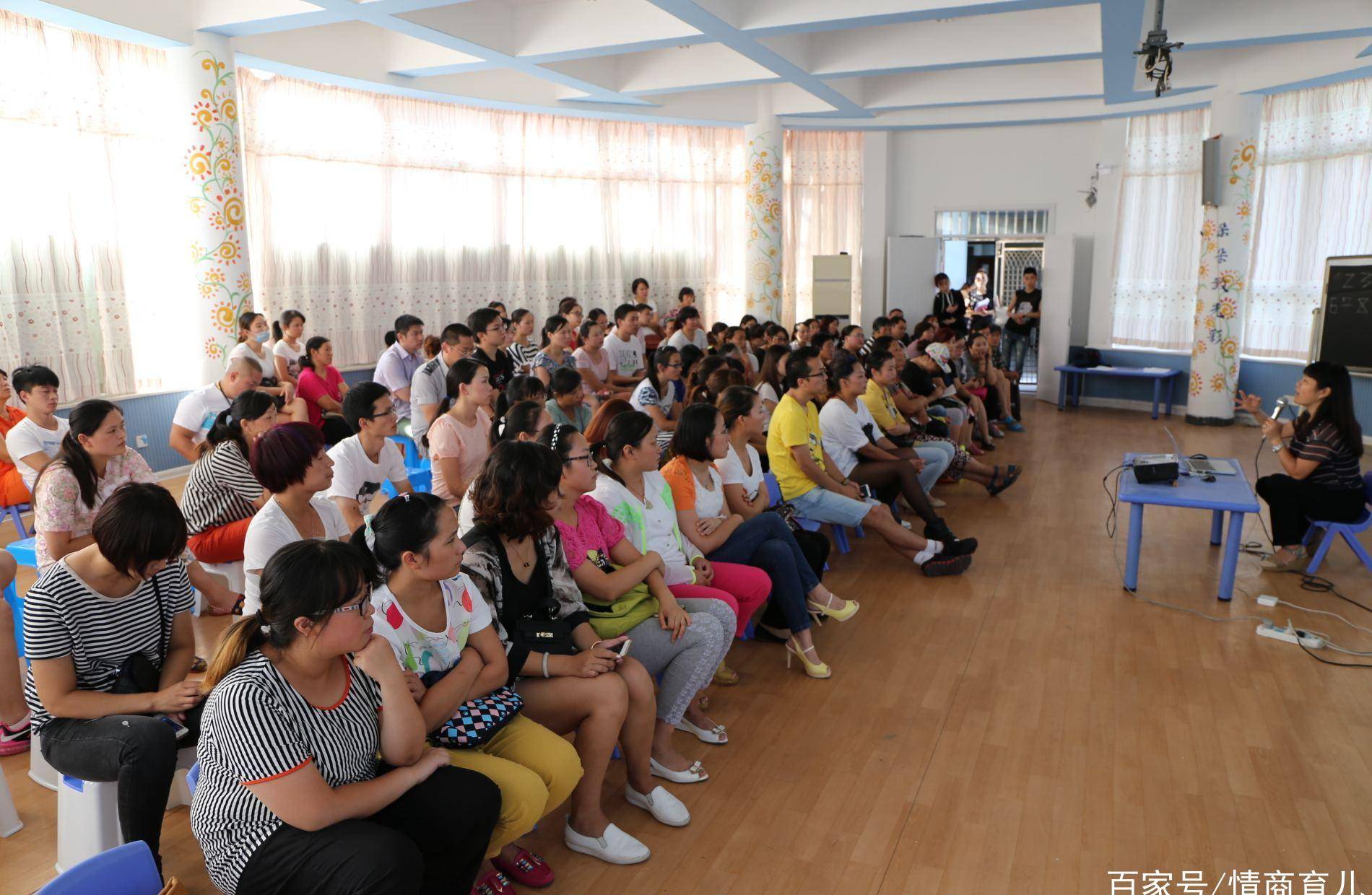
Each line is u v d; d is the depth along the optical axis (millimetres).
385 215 8781
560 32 6895
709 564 3574
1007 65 7945
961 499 6777
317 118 8172
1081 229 11383
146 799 2318
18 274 6012
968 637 4262
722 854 2711
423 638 2346
